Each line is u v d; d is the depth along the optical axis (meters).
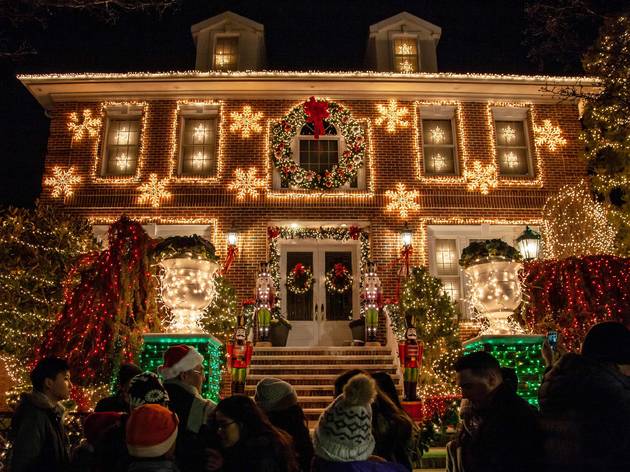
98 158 14.78
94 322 9.48
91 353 9.28
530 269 11.25
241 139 15.01
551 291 11.05
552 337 4.85
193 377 4.28
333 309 14.48
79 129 14.96
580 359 2.58
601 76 13.73
